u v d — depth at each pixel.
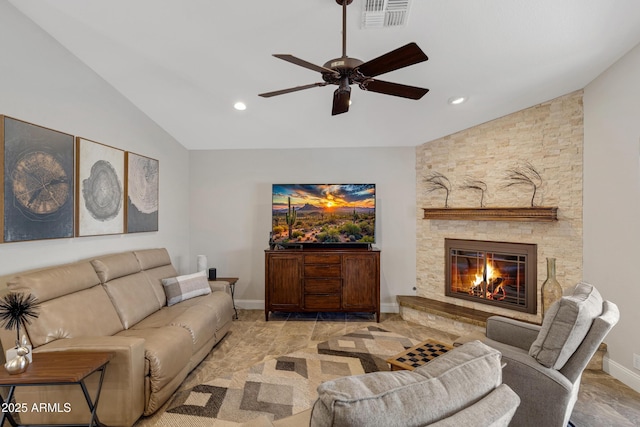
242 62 2.74
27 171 2.27
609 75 2.69
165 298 3.33
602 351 2.71
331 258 4.07
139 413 2.03
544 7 2.03
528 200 3.40
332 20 2.18
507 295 3.60
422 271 4.38
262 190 4.65
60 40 2.55
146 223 3.68
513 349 2.04
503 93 3.10
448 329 3.72
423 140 4.28
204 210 4.69
